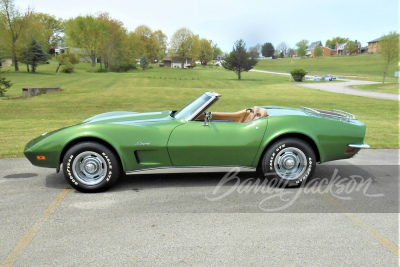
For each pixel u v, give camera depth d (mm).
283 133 4289
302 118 4371
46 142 4105
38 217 3482
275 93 31594
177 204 3863
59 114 14609
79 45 93125
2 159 5902
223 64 65062
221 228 3252
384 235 3139
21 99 22172
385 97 27734
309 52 178625
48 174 5023
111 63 90812
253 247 2891
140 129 4195
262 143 4305
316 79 59344
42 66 93312
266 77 72250
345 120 4582
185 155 4273
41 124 10562
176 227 3270
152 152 4230
